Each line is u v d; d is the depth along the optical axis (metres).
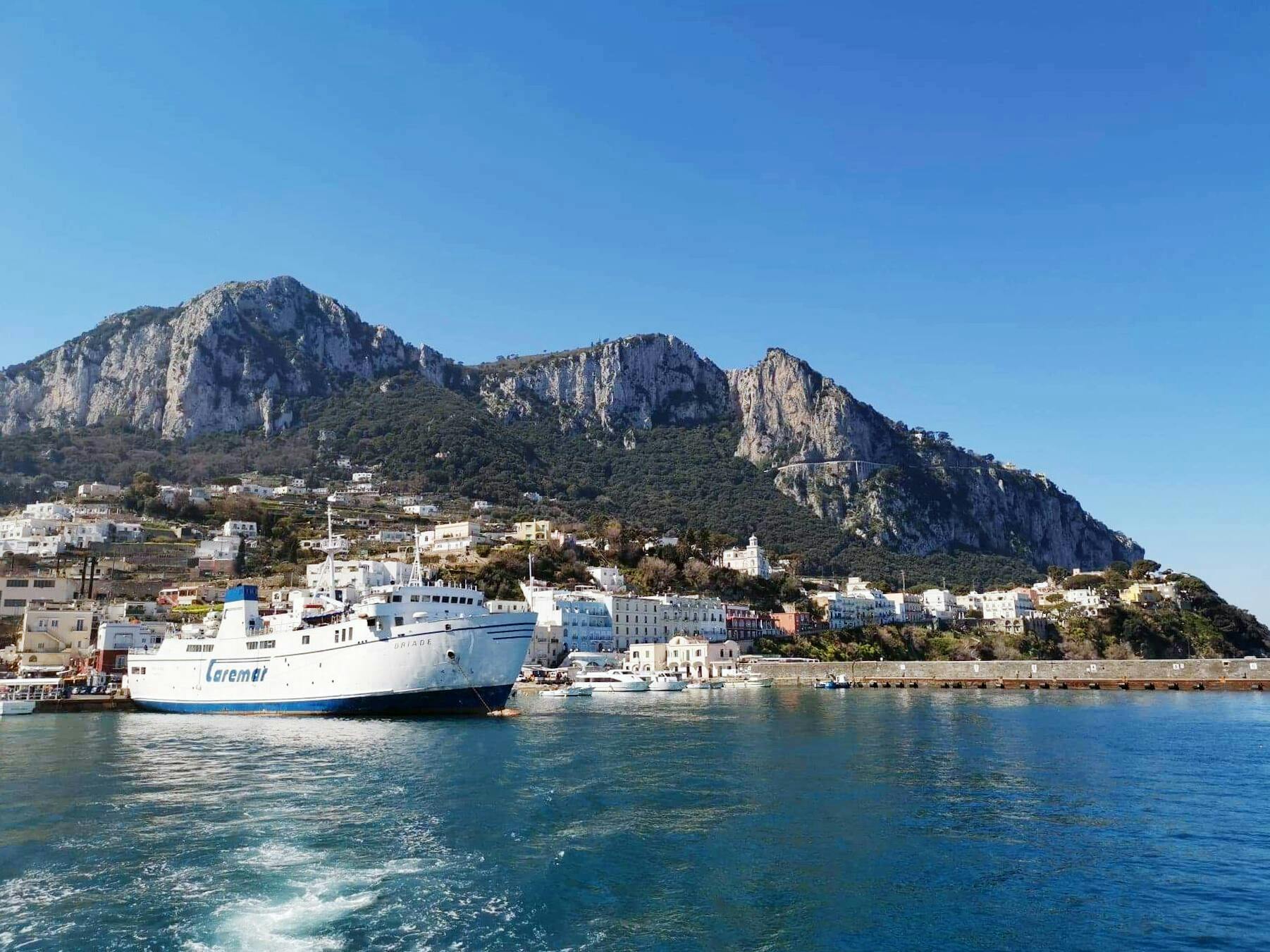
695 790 60.62
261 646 112.00
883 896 39.00
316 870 41.28
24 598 182.25
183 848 44.94
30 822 50.56
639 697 165.25
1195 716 116.25
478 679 103.50
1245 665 169.50
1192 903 38.56
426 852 44.22
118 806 54.59
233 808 53.91
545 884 39.38
